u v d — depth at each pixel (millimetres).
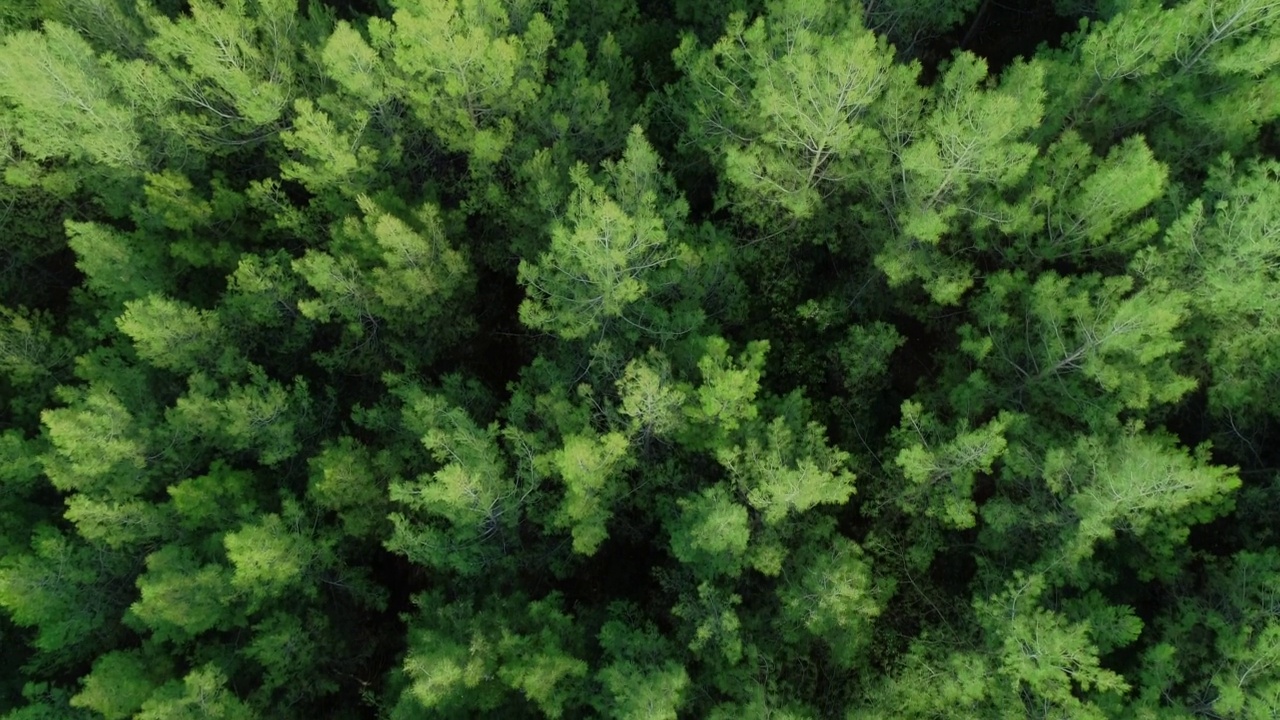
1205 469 13367
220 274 22172
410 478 18859
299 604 18719
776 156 17891
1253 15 15836
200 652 18031
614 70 20516
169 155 20328
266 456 18188
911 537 17594
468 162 19875
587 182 15664
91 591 18219
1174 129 17938
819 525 16594
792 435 16047
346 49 16938
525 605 17516
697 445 16766
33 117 18547
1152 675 14297
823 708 16672
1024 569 15844
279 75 19766
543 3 21422
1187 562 16609
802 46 15648
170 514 18516
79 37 18188
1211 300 15266
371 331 19953
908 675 15766
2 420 20984
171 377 20203
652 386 14953
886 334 17719
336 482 17141
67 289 24344
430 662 14562
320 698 19578
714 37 22172
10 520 18688
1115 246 15953
